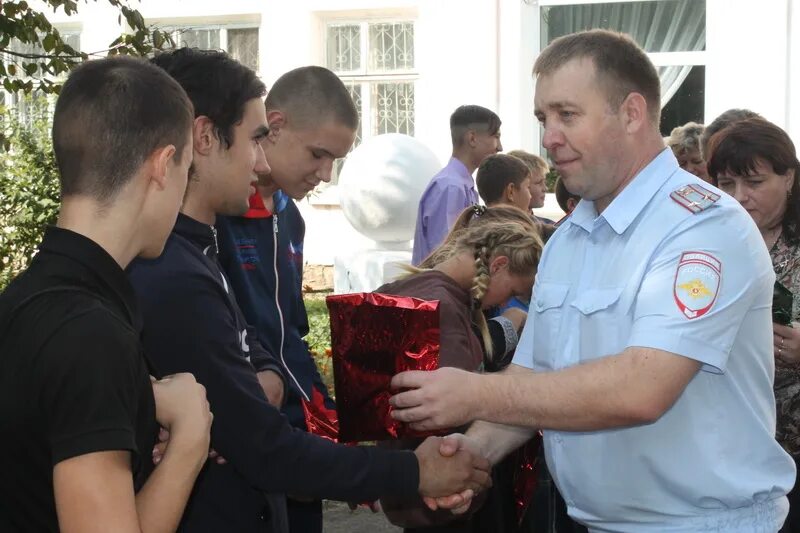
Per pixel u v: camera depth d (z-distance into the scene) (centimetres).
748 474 202
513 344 302
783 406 287
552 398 197
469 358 264
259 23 1069
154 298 188
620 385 192
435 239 552
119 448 135
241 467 198
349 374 228
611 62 203
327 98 278
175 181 160
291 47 1043
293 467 199
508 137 977
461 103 986
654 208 204
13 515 141
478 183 491
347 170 767
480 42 975
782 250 299
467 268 287
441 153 998
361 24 1051
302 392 290
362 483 207
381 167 746
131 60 162
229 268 274
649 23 982
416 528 274
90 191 151
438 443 226
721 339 193
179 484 156
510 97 973
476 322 289
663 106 989
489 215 316
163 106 156
